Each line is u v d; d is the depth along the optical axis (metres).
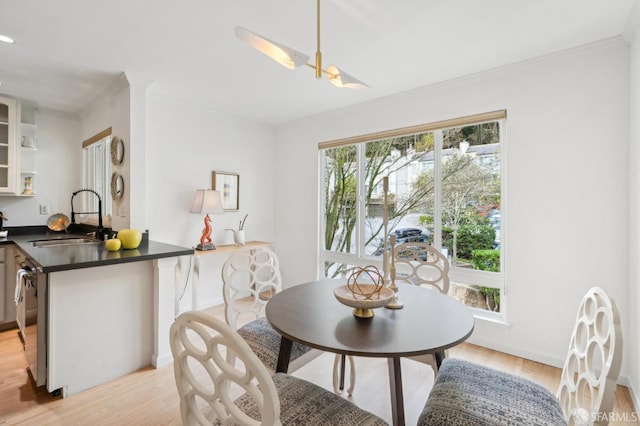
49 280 1.91
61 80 2.78
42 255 2.14
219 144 3.76
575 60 2.23
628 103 2.05
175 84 2.89
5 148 3.15
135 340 2.29
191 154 3.51
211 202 3.37
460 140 2.82
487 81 2.60
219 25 1.94
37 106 3.48
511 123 2.49
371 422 1.08
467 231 2.80
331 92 3.09
